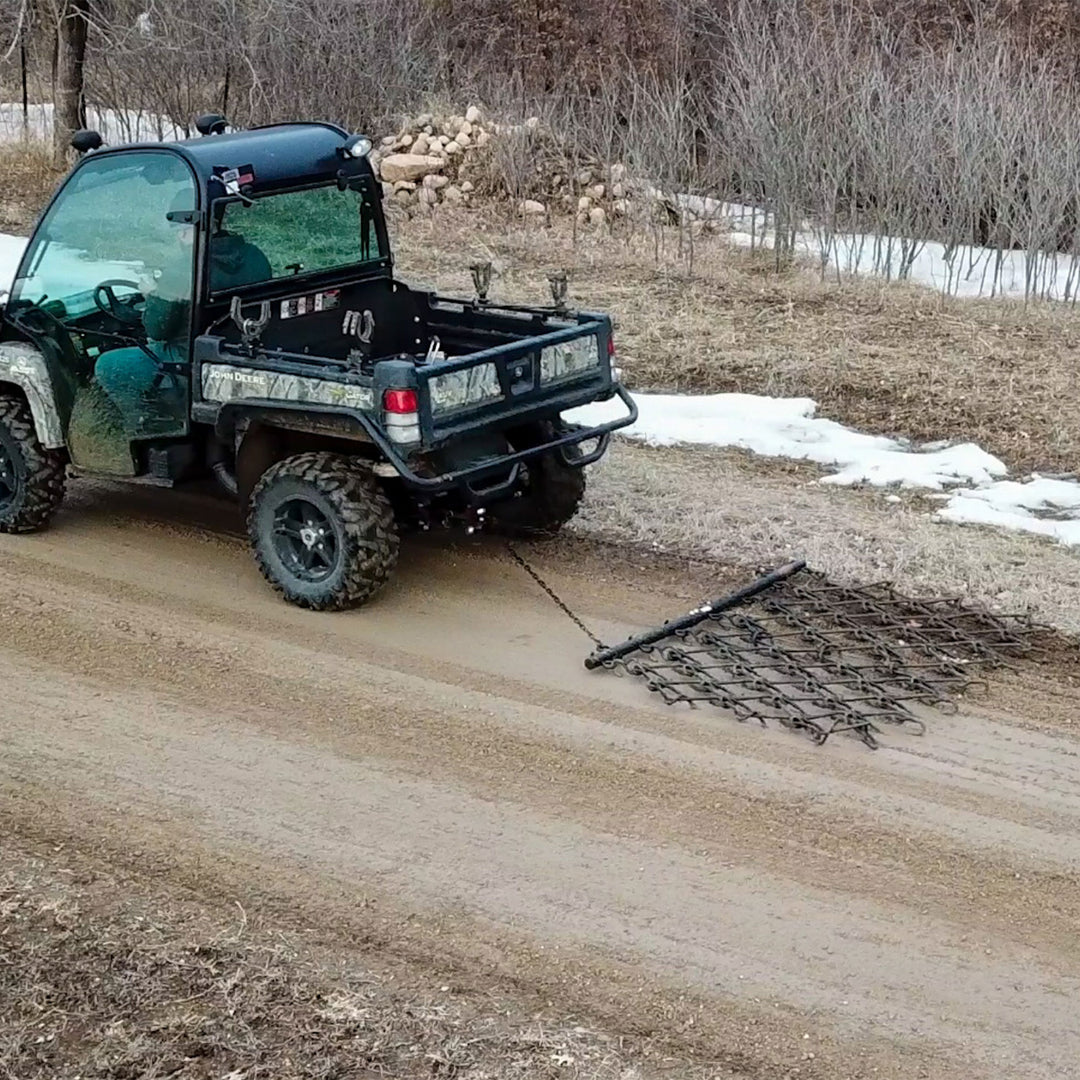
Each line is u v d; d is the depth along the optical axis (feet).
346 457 22.25
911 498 27.78
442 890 15.92
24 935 15.02
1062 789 18.02
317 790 17.85
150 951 14.74
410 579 23.80
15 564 24.45
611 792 17.84
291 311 23.93
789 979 14.60
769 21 58.08
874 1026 13.98
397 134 54.95
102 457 24.11
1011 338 37.45
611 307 40.81
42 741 18.93
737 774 18.22
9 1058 13.32
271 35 57.57
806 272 43.88
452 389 20.88
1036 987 14.55
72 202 23.63
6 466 25.40
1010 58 50.78
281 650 21.42
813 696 20.02
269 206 23.39
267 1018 13.84
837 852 16.69
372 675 20.68
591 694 20.18
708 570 24.13
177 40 57.41
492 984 14.46
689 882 16.10
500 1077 13.11
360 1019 13.83
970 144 43.32
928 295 41.19
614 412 32.58
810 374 34.88
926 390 33.76
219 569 24.31
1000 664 21.02
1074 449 30.40
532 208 50.29
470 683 20.45
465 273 44.34
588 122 55.06
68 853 16.53
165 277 22.76
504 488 22.17
